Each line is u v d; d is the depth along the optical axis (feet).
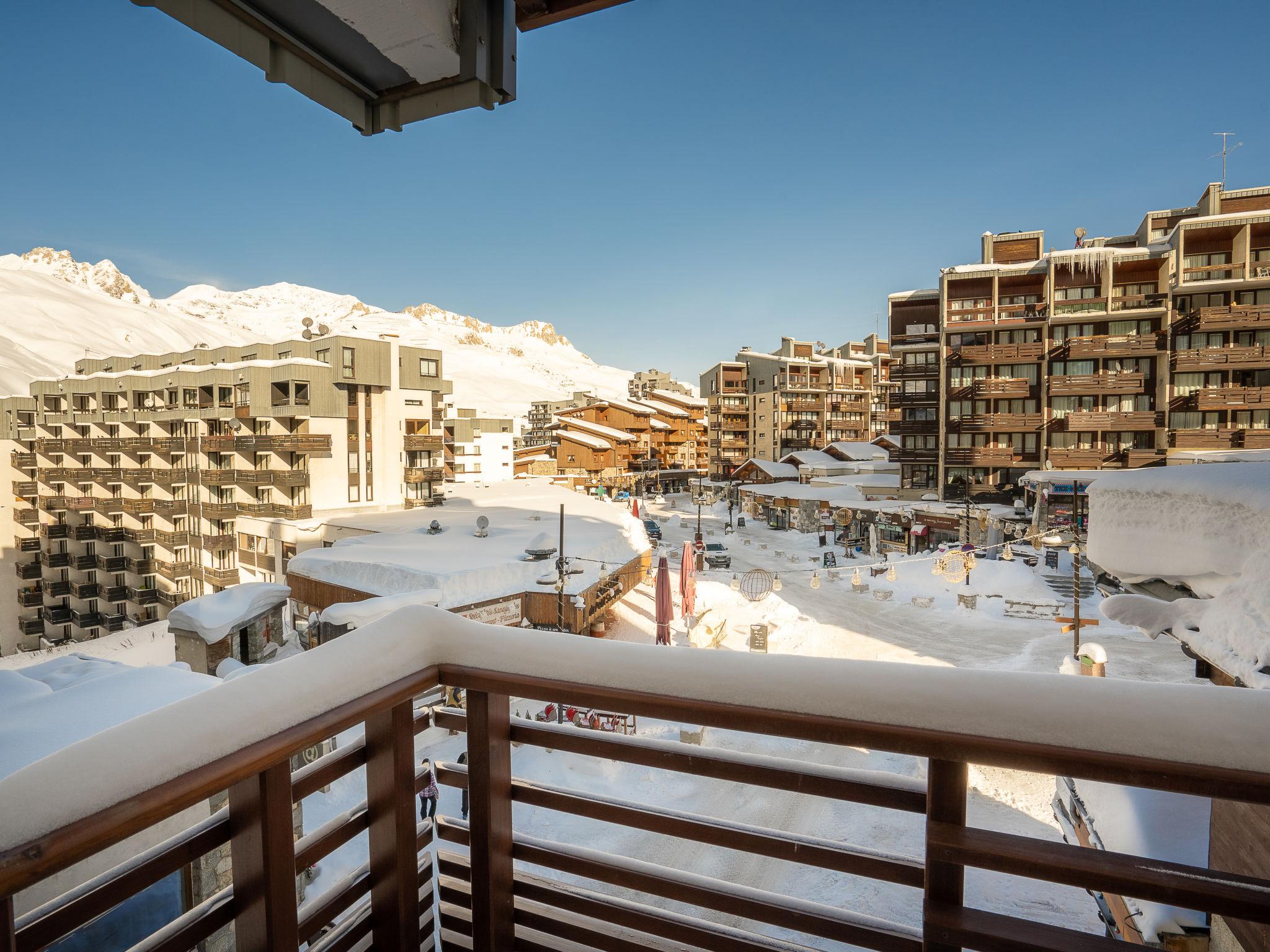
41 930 3.31
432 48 5.18
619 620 85.51
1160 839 15.66
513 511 127.65
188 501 141.69
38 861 2.97
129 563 157.79
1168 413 111.96
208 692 4.00
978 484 125.59
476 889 5.44
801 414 243.40
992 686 3.93
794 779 4.37
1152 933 13.69
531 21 5.88
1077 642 52.49
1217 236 111.34
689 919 5.12
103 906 3.55
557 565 66.23
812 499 151.53
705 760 4.63
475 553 77.61
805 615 83.41
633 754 4.90
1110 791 18.80
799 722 4.19
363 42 5.08
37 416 173.88
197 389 140.15
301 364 119.85
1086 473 96.84
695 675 4.58
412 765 5.28
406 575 67.67
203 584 136.67
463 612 62.69
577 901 5.49
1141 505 13.38
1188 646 11.66
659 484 288.92
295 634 73.72
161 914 19.92
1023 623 78.54
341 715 4.41
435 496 142.10
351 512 127.03
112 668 28.76
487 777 5.31
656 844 36.19
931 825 4.02
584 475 249.34
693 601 76.84
